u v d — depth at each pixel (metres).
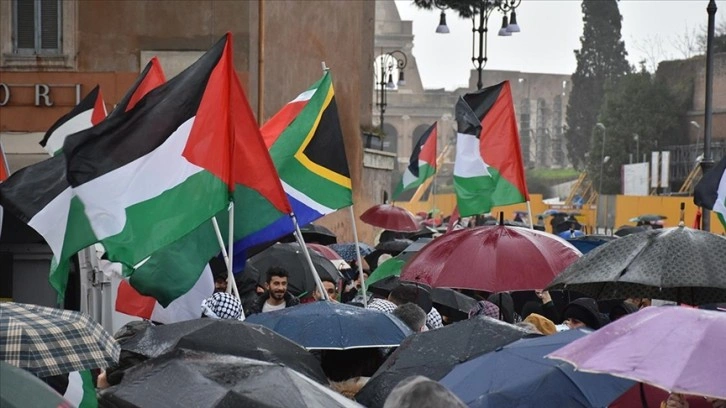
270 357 12.80
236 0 43.75
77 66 43.84
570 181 199.88
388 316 15.41
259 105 41.12
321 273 23.86
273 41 46.66
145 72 19.45
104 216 15.34
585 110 194.25
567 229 50.06
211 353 11.03
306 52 50.22
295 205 20.38
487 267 18.61
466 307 23.12
